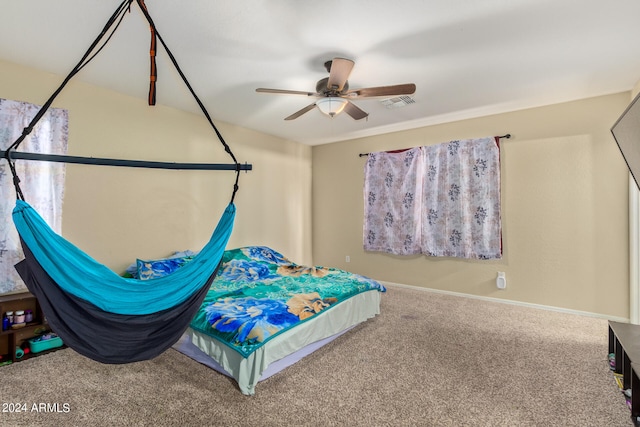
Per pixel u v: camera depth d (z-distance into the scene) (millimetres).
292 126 4516
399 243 4715
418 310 3625
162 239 3613
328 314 2621
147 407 1838
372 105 3602
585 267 3477
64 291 1429
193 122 3930
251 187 4688
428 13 1941
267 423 1705
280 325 2146
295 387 2055
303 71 2742
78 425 1682
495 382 2115
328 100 2570
